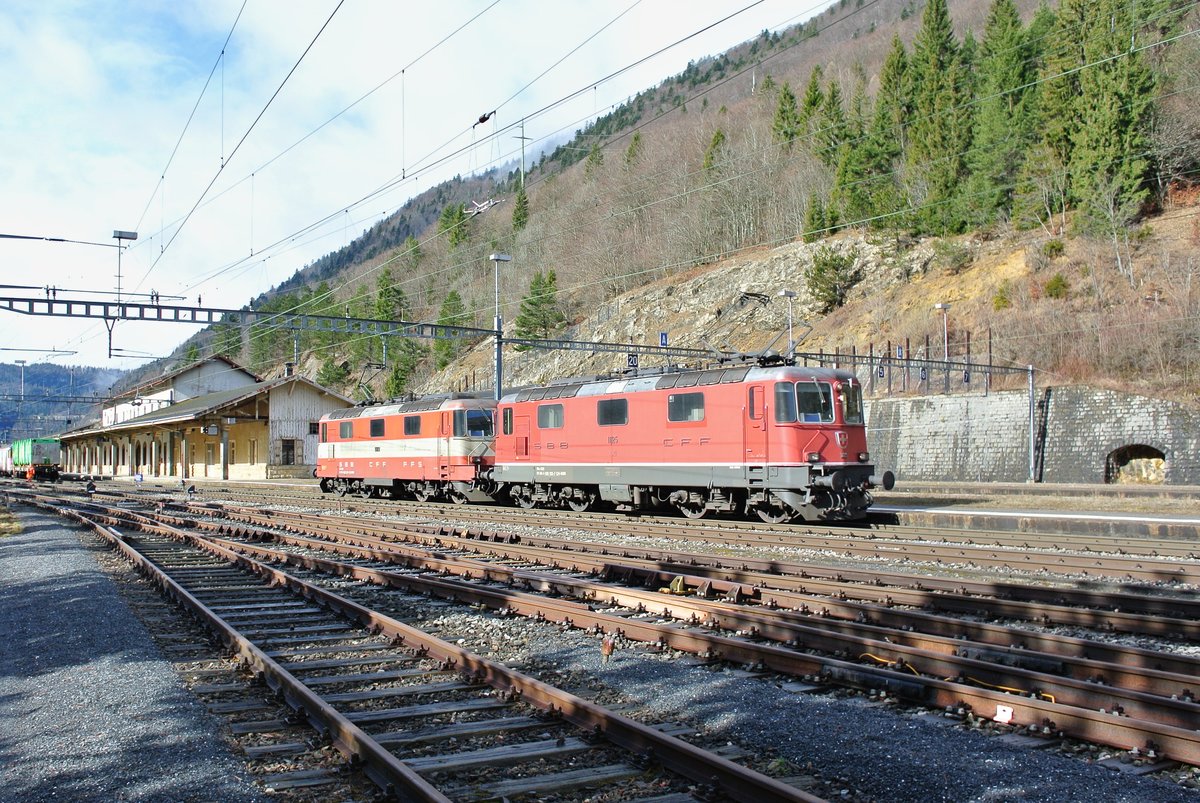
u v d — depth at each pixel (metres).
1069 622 10.23
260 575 15.37
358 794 5.59
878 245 63.47
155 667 8.89
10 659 9.74
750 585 12.04
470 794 5.53
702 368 23.58
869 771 5.82
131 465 80.75
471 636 10.30
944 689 7.04
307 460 56.12
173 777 5.83
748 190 81.56
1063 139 54.97
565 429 26.61
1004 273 53.28
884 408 44.75
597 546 17.59
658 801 5.36
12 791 5.71
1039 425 38.59
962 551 15.78
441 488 33.16
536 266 96.62
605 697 7.72
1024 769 5.79
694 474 22.67
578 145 145.75
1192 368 38.31
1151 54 57.22
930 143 64.81
